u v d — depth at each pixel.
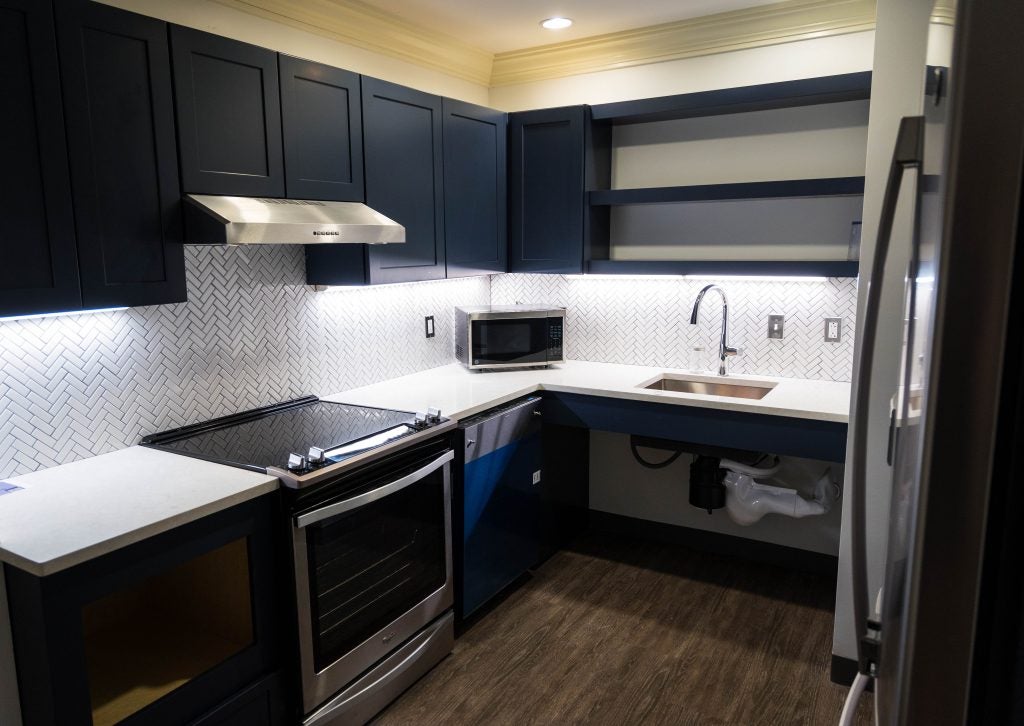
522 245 3.41
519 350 3.32
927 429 0.47
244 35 2.41
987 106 0.44
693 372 3.31
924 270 0.58
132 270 1.88
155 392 2.23
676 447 2.97
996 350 0.45
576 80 3.41
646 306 3.43
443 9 2.81
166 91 1.92
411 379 3.19
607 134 3.38
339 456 2.05
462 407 2.63
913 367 0.61
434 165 2.90
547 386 3.07
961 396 0.46
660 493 3.49
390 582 2.26
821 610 2.84
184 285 2.03
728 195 2.94
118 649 1.95
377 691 2.20
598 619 2.78
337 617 2.07
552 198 3.29
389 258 2.67
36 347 1.93
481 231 3.23
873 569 2.19
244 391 2.52
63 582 1.48
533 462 3.01
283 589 1.97
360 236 2.31
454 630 2.69
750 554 3.31
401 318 3.21
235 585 1.94
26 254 1.66
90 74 1.74
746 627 2.71
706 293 3.28
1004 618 0.47
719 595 2.97
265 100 2.19
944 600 0.48
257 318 2.55
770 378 3.15
